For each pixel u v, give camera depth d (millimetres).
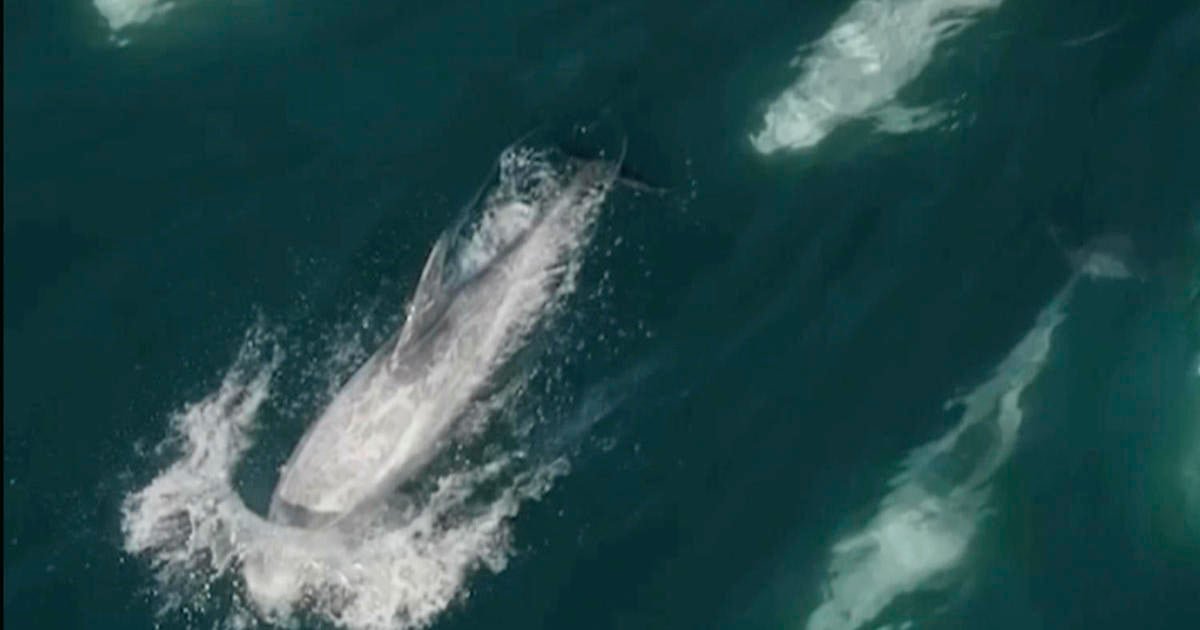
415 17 65625
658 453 55781
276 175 61906
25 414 57562
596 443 55969
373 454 55375
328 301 58688
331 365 57500
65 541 55312
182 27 66062
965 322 57562
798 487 55094
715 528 54562
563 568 54094
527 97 62750
